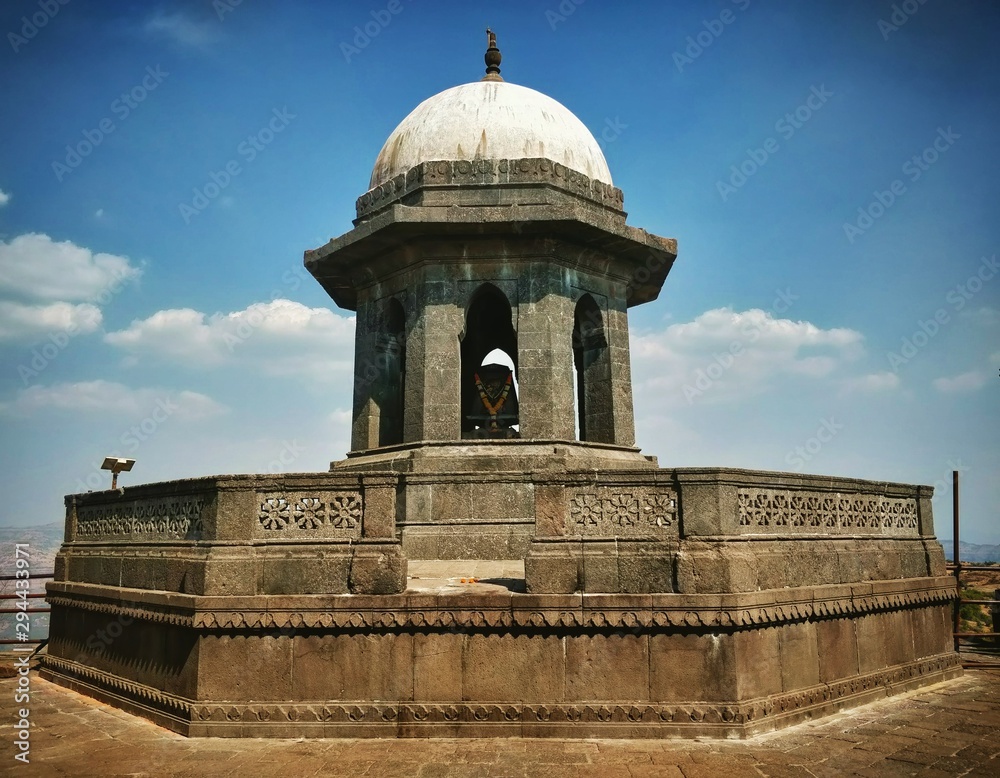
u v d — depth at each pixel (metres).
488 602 10.03
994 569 16.64
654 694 9.83
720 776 8.34
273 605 10.10
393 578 10.20
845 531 12.86
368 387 17.77
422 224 15.75
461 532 14.88
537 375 16.12
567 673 9.91
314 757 9.02
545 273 16.53
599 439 17.50
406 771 8.51
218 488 10.62
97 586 12.88
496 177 16.73
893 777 8.44
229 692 10.05
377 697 9.94
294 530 10.61
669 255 17.84
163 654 10.95
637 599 9.93
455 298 16.62
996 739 9.92
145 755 9.20
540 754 9.06
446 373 16.25
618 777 8.28
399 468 15.67
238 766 8.74
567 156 17.84
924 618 13.92
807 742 9.62
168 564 11.22
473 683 9.93
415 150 17.78
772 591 10.48
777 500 11.48
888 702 11.98
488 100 18.19
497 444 15.80
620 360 17.83
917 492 14.79
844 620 11.95
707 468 10.27
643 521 10.42
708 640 9.90
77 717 11.17
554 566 10.25
